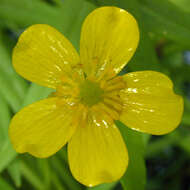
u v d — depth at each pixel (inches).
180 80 5.8
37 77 4.1
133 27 4.0
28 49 4.0
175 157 6.3
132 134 4.2
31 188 5.4
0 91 5.1
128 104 4.2
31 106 4.1
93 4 4.5
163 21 4.8
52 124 4.1
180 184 6.1
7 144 4.6
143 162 4.2
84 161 4.1
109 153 4.1
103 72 4.2
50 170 5.3
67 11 4.7
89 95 4.3
